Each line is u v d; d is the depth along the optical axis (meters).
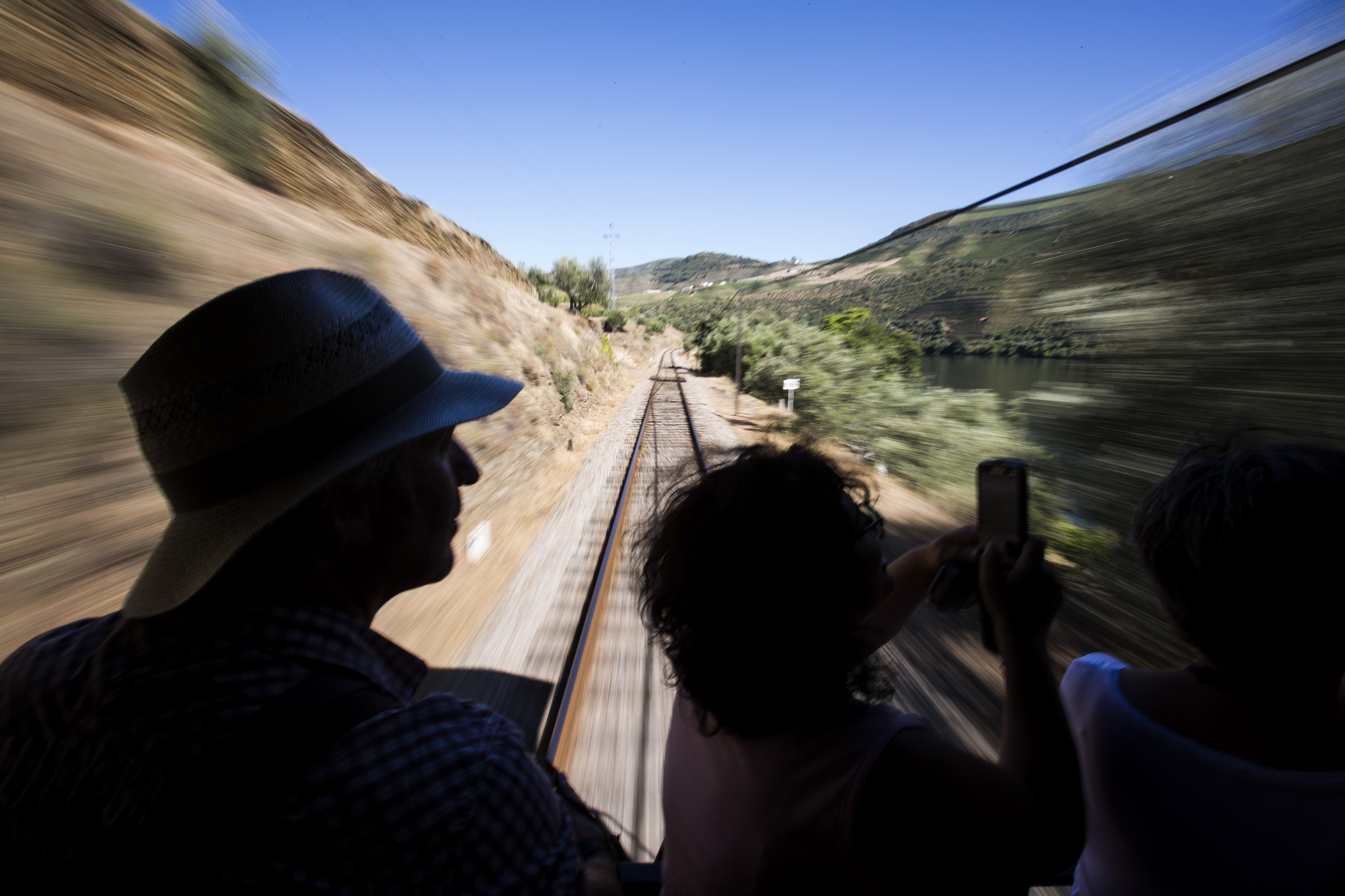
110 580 3.95
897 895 0.71
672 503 0.92
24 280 4.64
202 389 0.67
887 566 1.09
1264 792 0.75
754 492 0.79
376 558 0.80
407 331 0.85
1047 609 0.85
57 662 0.71
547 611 5.57
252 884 0.56
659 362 57.84
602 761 3.43
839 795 0.72
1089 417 4.47
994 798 0.70
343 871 0.58
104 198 6.07
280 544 0.71
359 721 0.64
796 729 0.79
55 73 7.28
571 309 51.38
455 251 19.58
